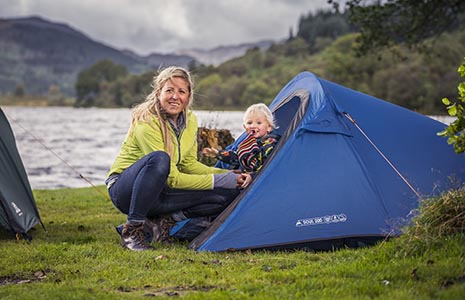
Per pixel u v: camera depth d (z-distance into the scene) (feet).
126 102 462.60
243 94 273.13
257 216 18.69
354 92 22.77
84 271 16.02
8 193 22.18
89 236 21.84
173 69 19.44
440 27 53.93
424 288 13.21
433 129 22.68
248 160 20.81
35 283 14.94
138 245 18.98
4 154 23.03
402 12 50.34
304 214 18.84
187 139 19.92
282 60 350.84
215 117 34.60
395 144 21.29
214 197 19.98
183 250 18.61
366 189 19.58
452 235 16.31
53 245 19.27
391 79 225.35
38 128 198.18
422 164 21.16
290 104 24.14
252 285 14.16
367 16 50.65
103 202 34.71
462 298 12.41
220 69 309.83
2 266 16.87
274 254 18.10
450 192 17.47
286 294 13.34
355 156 20.13
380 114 22.12
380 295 12.94
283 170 19.36
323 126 20.17
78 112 411.54
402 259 15.70
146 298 13.28
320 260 17.10
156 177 18.65
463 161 21.93
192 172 20.52
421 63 224.74
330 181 19.40
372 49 53.52
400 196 19.94
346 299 12.77
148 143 19.15
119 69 530.27
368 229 18.98
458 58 222.89
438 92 215.10
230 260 17.17
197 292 13.76
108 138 147.13
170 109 19.24
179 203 19.83
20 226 21.84
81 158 90.89
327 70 258.16
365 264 15.56
